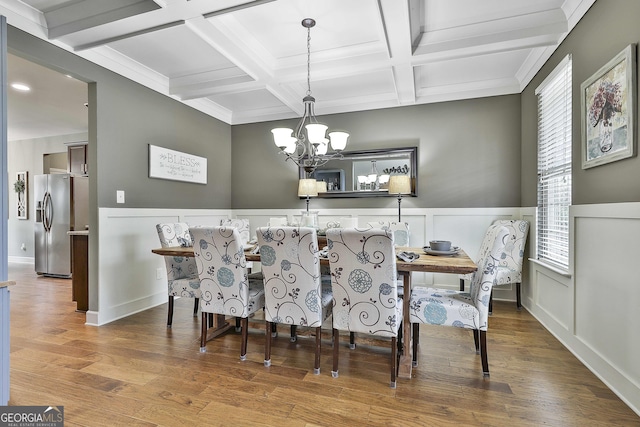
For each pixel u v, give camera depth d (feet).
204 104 13.78
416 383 6.27
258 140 15.42
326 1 7.33
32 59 7.94
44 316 10.23
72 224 16.29
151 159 11.12
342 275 6.24
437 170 12.69
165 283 11.91
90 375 6.53
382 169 13.35
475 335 7.61
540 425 5.04
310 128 8.30
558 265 8.65
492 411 5.38
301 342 8.36
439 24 8.43
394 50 8.81
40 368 6.81
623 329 5.77
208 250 7.22
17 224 20.62
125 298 10.27
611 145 6.13
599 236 6.52
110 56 9.59
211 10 7.23
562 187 8.62
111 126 9.77
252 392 5.96
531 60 9.97
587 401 5.65
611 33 6.19
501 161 11.95
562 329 8.10
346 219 11.08
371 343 7.00
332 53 9.68
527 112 11.06
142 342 8.20
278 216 15.08
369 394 5.90
